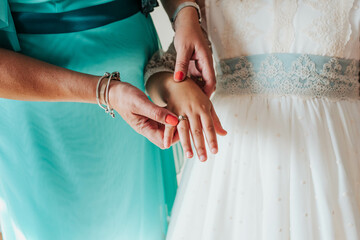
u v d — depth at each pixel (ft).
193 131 2.18
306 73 2.51
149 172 3.50
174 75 2.48
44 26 2.64
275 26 2.49
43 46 2.70
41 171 2.93
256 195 2.54
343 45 2.44
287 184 2.41
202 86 2.76
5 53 2.41
